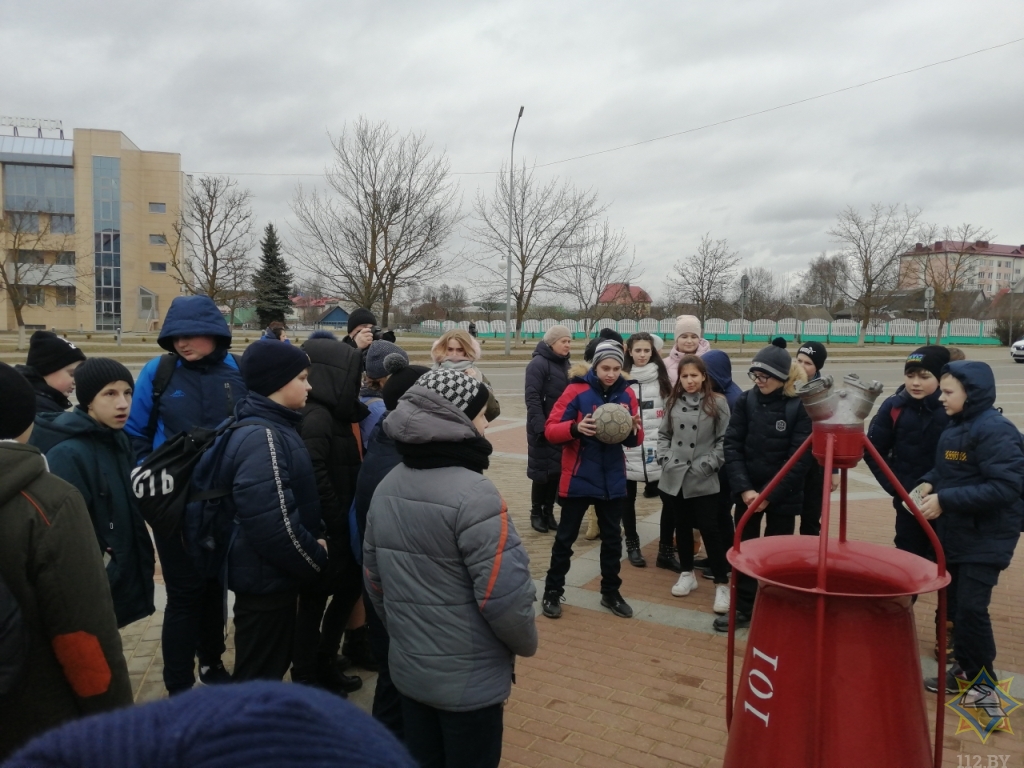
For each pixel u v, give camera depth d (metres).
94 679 2.19
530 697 3.97
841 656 2.19
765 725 2.28
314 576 3.26
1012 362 33.19
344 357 3.90
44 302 63.53
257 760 0.61
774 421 4.70
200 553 3.21
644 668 4.30
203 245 38.34
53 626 2.12
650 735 3.61
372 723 0.72
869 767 2.15
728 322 52.72
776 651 2.29
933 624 4.95
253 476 3.05
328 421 3.81
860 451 2.34
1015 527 3.82
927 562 2.41
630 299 54.16
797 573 2.53
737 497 4.96
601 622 4.97
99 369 3.51
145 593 3.66
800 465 4.65
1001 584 5.71
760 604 2.39
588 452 4.93
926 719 2.28
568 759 3.41
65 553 2.12
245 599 3.21
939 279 49.78
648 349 6.41
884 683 2.18
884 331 52.31
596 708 3.86
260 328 52.81
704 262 46.28
